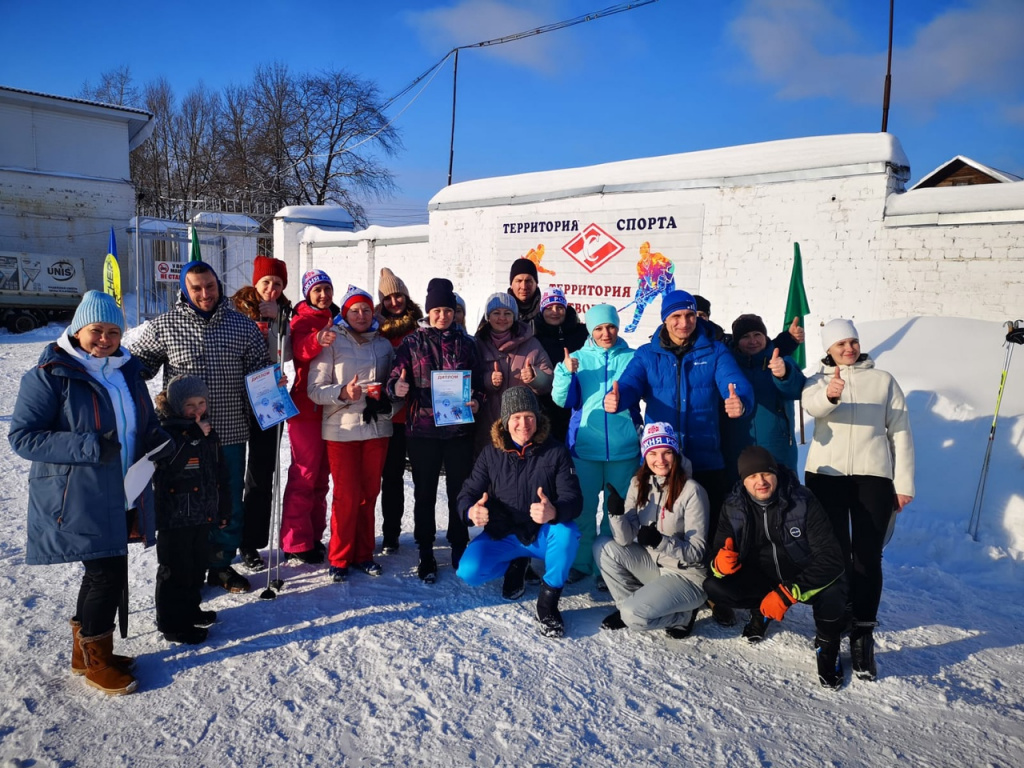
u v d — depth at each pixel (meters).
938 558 4.46
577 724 2.71
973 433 4.99
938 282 6.68
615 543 3.54
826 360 3.56
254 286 4.50
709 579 3.33
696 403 3.70
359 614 3.60
